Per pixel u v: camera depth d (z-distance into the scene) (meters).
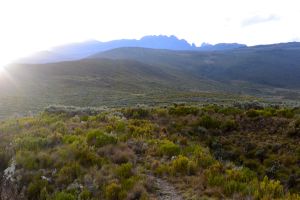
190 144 13.12
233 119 16.31
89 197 7.65
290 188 9.73
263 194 7.58
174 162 9.49
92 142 11.68
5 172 9.29
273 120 15.27
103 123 15.54
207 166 9.62
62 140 12.03
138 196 7.68
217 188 7.94
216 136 14.81
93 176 8.71
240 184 7.95
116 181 8.33
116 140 11.72
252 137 14.20
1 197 8.05
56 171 9.13
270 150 12.58
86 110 20.69
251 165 11.70
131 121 15.94
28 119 17.86
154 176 9.07
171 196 7.74
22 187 8.41
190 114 17.64
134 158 10.34
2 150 10.91
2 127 15.56
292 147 12.41
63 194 7.54
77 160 9.83
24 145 11.30
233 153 12.59
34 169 9.37
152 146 11.62
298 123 14.13
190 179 8.62
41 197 7.80
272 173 10.75
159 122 16.89
